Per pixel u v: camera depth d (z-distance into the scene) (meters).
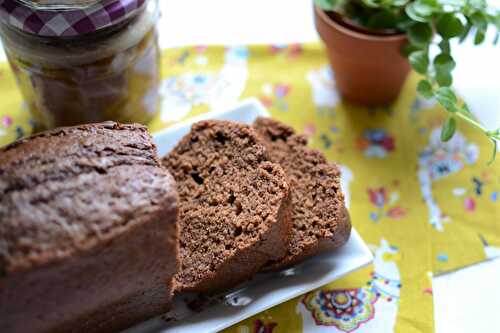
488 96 0.44
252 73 0.46
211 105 0.44
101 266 0.28
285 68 0.46
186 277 0.34
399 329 0.35
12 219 0.27
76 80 0.37
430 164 0.42
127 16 0.35
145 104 0.42
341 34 0.40
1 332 0.29
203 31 0.48
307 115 0.44
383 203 0.40
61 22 0.33
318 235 0.34
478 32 0.38
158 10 0.38
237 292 0.34
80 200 0.28
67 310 0.30
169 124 0.43
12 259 0.27
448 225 0.39
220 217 0.34
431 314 0.35
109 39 0.35
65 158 0.29
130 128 0.32
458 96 0.44
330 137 0.43
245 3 0.50
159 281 0.31
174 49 0.47
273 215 0.33
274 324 0.35
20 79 0.39
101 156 0.30
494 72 0.46
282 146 0.38
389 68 0.41
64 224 0.28
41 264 0.27
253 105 0.41
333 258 0.35
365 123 0.44
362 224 0.39
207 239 0.34
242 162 0.35
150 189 0.29
